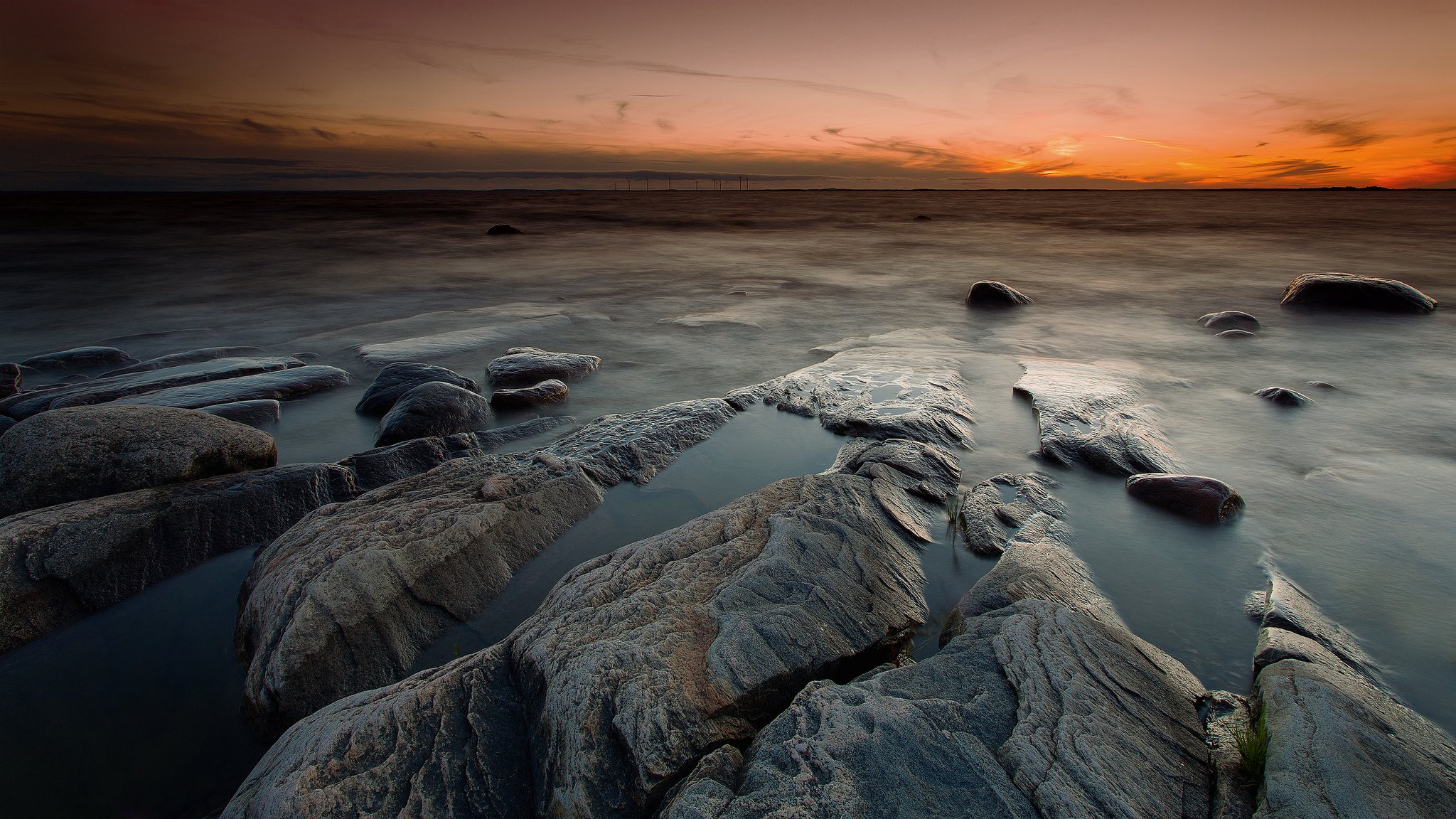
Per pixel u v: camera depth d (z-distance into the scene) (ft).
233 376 28.73
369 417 25.68
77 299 51.21
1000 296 48.11
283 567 13.37
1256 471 20.01
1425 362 31.94
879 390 26.53
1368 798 7.61
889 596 13.16
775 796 7.69
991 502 17.62
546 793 8.52
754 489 19.34
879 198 415.64
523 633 11.18
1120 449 20.57
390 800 8.39
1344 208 207.51
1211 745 9.31
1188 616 13.38
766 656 10.45
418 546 13.82
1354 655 11.96
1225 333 37.55
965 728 8.73
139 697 12.14
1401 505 17.78
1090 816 7.44
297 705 11.08
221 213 170.19
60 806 10.12
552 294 54.49
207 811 9.96
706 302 50.93
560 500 17.01
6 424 22.86
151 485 17.01
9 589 13.37
